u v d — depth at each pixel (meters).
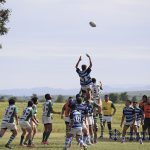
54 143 43.28
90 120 40.84
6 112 37.91
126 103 46.94
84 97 40.88
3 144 40.69
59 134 57.38
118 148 39.56
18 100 172.75
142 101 51.69
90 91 40.81
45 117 42.22
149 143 46.28
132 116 46.75
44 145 41.22
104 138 51.94
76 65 41.22
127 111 46.84
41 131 59.91
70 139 35.41
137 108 49.31
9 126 37.62
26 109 39.75
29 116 39.62
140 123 51.50
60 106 125.88
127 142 47.19
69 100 42.00
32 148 38.34
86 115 37.59
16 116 37.81
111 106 52.44
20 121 39.69
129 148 39.81
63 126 67.75
